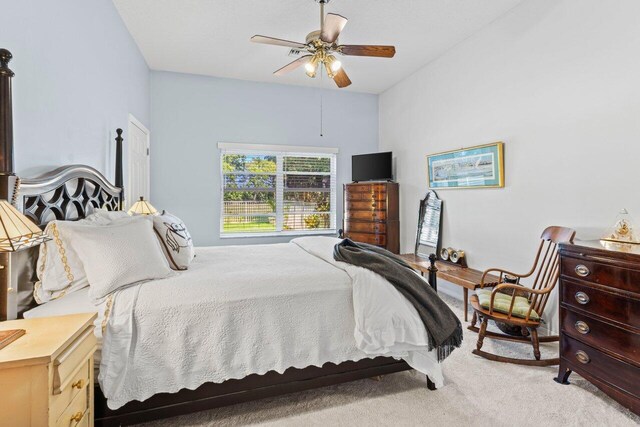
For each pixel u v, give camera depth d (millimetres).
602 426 1674
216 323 1578
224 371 1576
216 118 4625
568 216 2547
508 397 1918
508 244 3092
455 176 3727
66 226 1600
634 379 1637
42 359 972
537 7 2756
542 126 2740
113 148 2854
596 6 2328
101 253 1583
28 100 1599
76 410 1174
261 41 2596
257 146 4816
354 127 5355
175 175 4473
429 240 4133
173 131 4449
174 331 1521
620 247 1857
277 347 1664
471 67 3484
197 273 1893
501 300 2514
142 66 3938
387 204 4668
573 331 1966
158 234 2014
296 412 1783
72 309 1478
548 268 2631
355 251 2109
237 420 1716
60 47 1910
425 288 1981
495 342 2643
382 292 1832
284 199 5062
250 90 4777
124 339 1453
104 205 2492
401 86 4801
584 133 2422
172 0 2818
